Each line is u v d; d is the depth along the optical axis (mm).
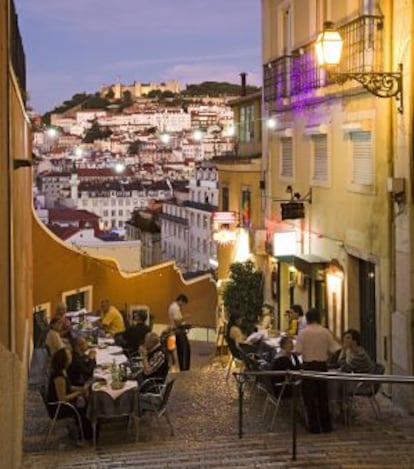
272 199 20203
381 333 12352
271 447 8828
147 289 29281
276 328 19922
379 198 12414
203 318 32562
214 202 75062
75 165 149625
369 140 13188
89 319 18156
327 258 15570
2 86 7977
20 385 9195
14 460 7746
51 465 8438
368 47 12195
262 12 20859
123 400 9828
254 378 12414
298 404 10664
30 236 18609
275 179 19938
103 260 26594
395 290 11828
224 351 20453
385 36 11773
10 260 8570
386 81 11414
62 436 10328
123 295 27844
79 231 41625
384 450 8281
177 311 17188
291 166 18469
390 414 11070
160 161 176625
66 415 10016
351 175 14039
